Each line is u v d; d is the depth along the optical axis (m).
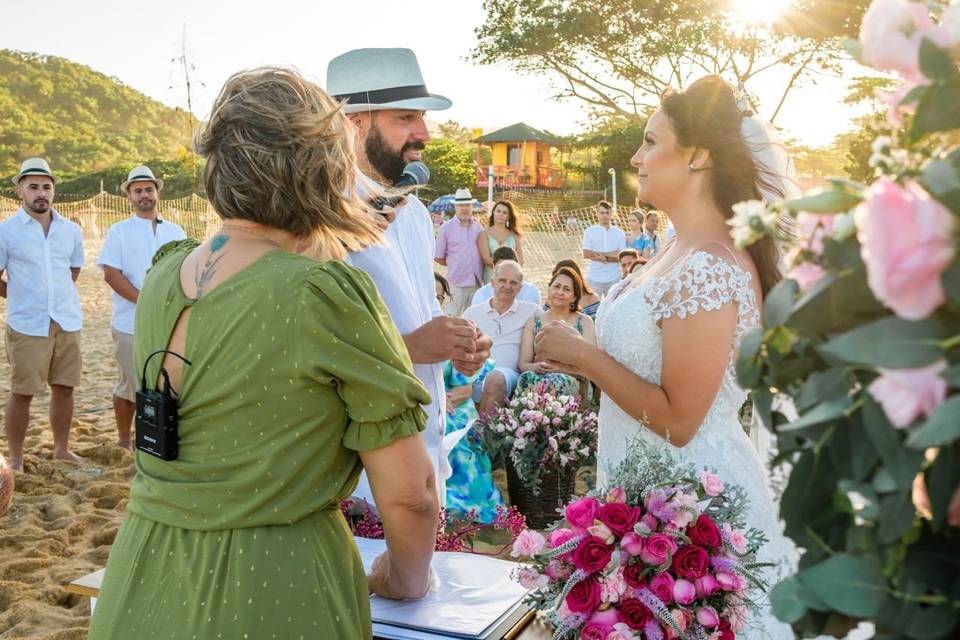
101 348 11.65
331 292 1.59
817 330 0.88
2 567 4.68
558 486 5.33
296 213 1.70
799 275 0.92
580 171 52.22
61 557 4.95
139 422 1.68
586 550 1.96
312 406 1.59
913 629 0.80
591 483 6.00
